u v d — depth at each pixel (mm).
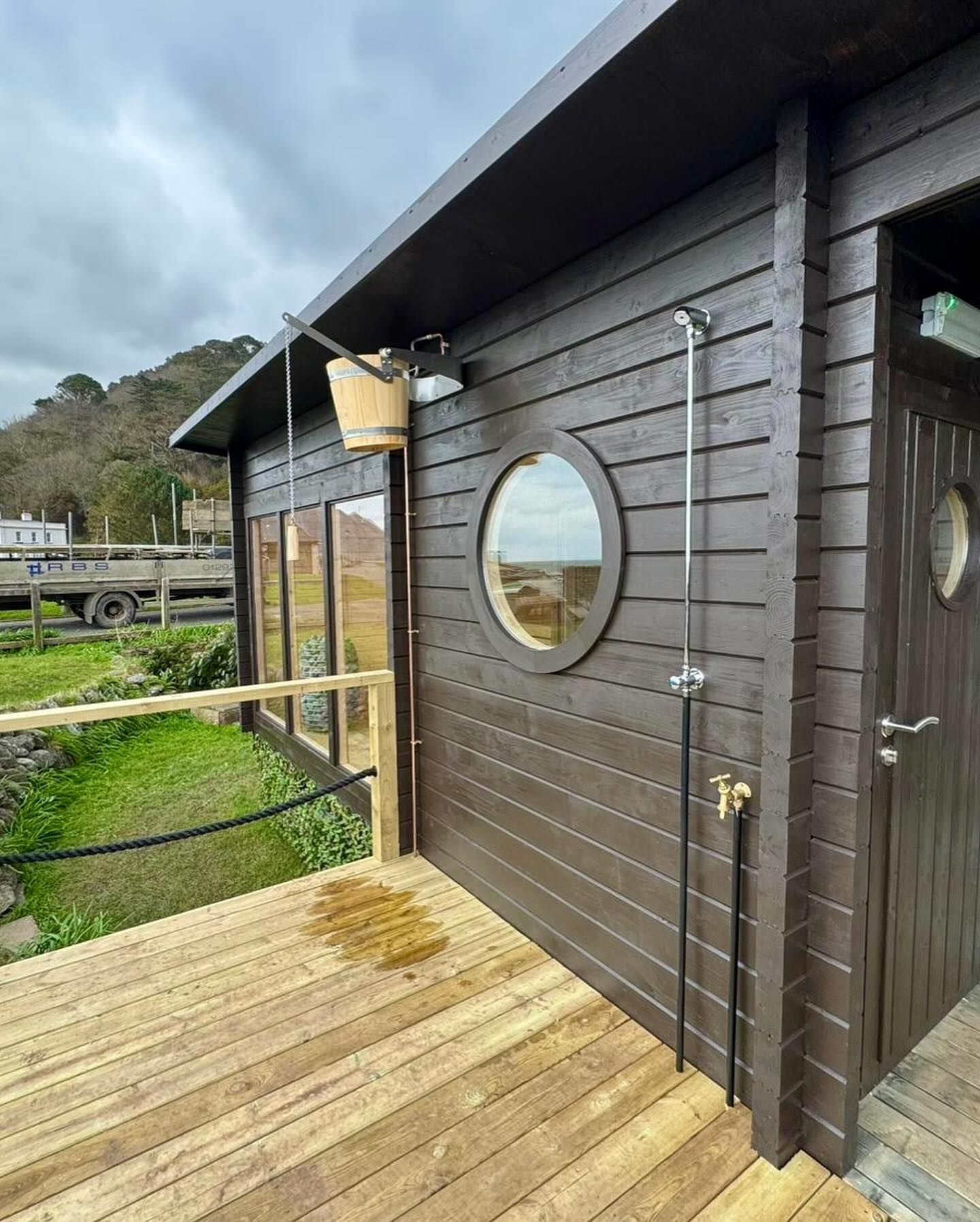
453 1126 1579
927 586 1608
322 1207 1383
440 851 2959
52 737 6574
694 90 1253
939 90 1156
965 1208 1357
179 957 2285
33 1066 1786
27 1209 1384
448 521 2748
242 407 4035
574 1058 1800
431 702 2984
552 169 1516
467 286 2209
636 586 1856
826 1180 1426
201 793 5969
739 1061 1642
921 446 1519
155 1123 1602
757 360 1490
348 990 2102
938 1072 1733
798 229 1306
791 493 1353
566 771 2176
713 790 1666
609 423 1911
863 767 1368
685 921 1660
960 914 1951
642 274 1777
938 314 1425
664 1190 1407
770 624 1413
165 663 9492
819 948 1445
